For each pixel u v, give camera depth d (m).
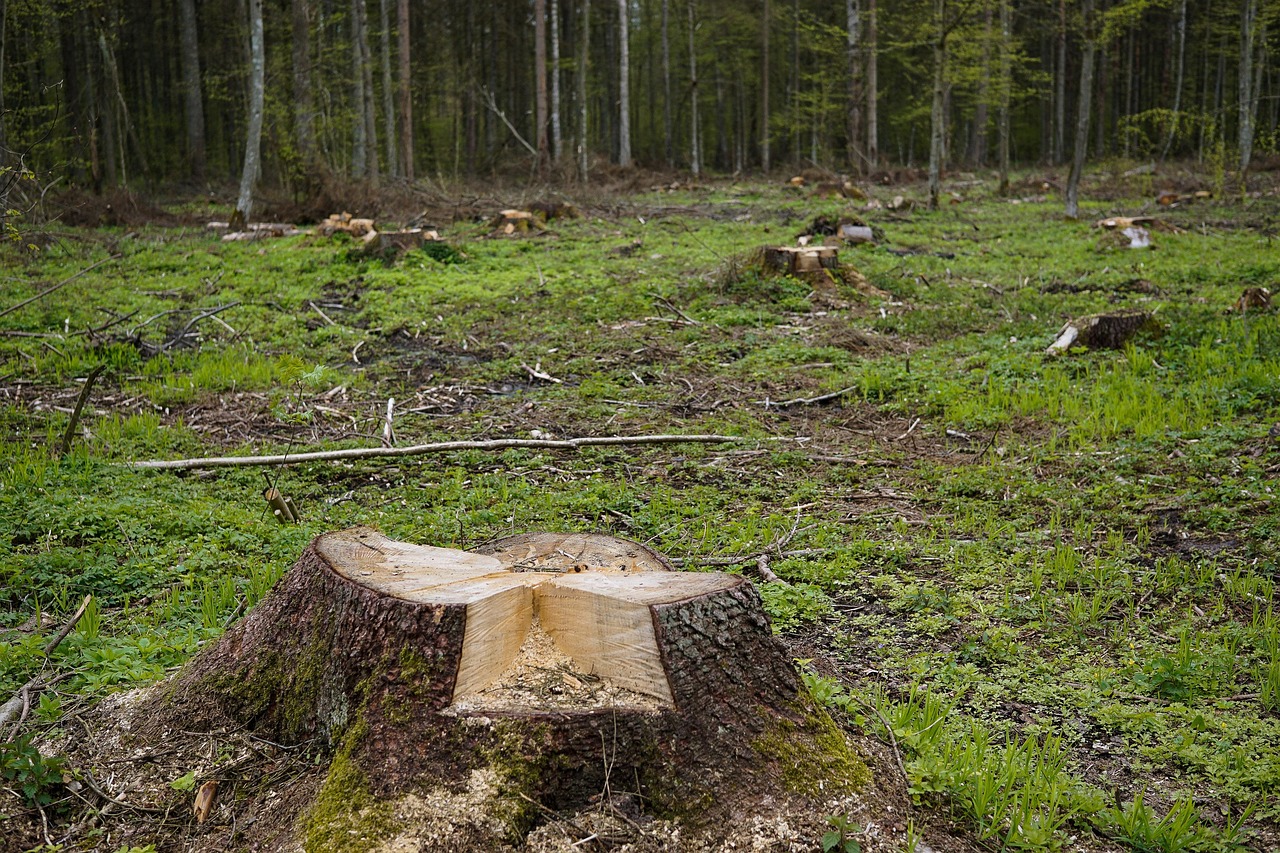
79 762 3.54
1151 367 10.72
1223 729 4.19
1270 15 27.84
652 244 20.11
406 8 31.89
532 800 2.99
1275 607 5.44
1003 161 30.48
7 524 6.39
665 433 9.42
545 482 8.10
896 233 21.80
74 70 35.62
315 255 18.70
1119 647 5.05
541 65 33.44
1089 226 21.98
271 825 3.15
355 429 9.63
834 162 42.69
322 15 36.72
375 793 3.02
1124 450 8.35
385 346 13.08
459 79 41.72
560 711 3.09
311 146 25.91
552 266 17.81
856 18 36.19
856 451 8.93
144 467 7.93
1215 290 14.62
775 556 6.36
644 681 3.22
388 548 3.77
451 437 9.35
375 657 3.21
